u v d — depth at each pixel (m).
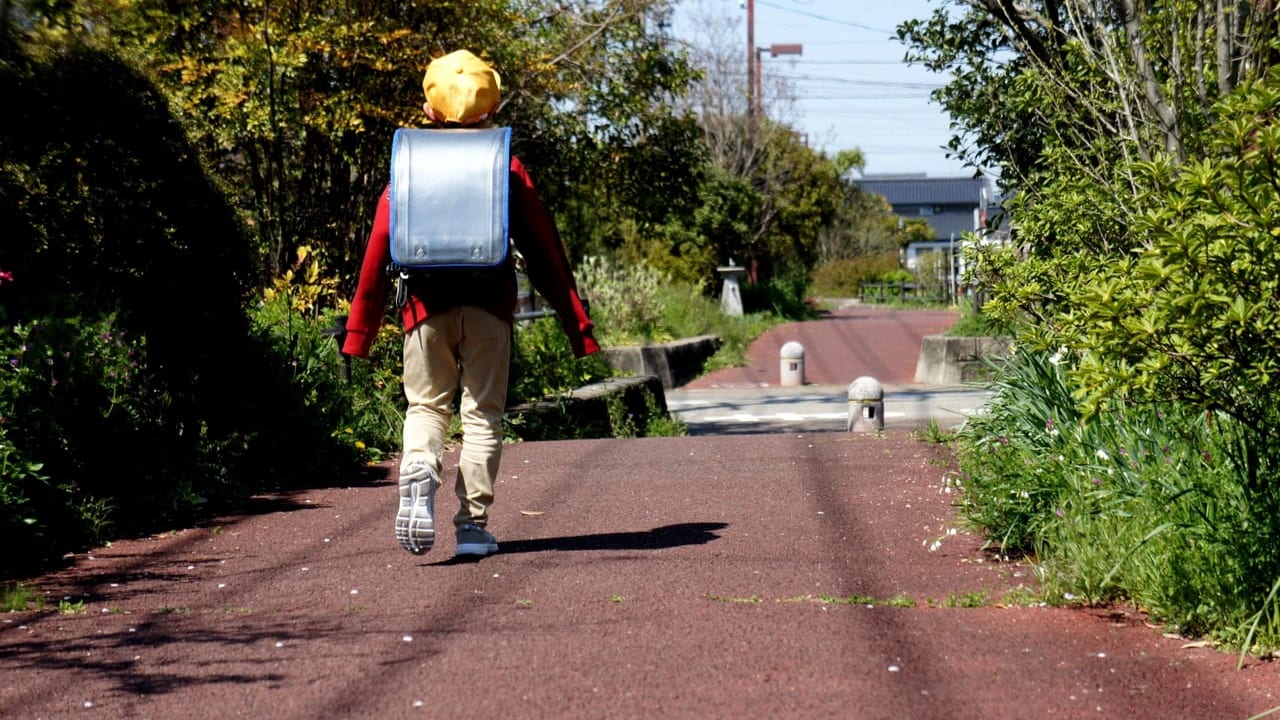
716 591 7.87
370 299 8.99
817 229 83.25
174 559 9.27
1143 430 8.40
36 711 5.82
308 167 21.31
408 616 7.36
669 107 29.91
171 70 19.77
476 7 21.83
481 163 8.48
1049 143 11.68
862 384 21.77
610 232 53.38
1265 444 6.80
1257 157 5.84
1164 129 10.49
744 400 34.00
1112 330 6.14
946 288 96.00
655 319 44.97
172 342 12.04
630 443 15.87
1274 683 5.96
